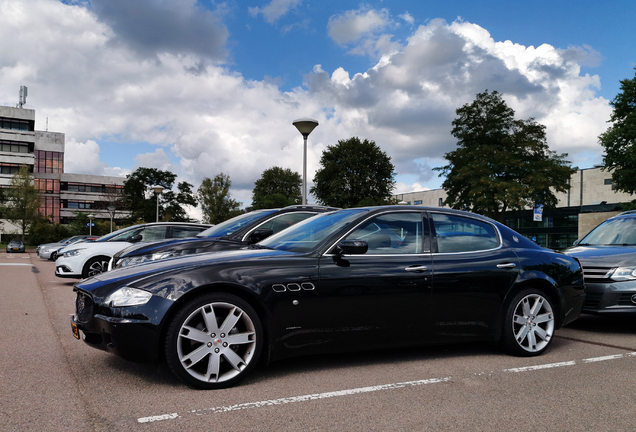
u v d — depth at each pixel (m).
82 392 3.35
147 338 3.36
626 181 33.06
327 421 2.88
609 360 4.45
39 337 5.22
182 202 79.94
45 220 55.47
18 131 75.56
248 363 3.59
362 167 52.97
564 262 5.00
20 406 3.05
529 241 5.00
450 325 4.32
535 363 4.32
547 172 42.56
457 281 4.34
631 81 32.94
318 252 3.99
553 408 3.14
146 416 2.91
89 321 3.55
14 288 10.34
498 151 42.84
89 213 73.31
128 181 77.31
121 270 3.87
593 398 3.35
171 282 3.48
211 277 3.55
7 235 58.81
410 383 3.65
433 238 4.45
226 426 2.77
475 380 3.76
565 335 5.76
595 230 7.61
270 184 68.88
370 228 4.23
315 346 3.85
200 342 3.48
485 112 46.59
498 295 4.51
